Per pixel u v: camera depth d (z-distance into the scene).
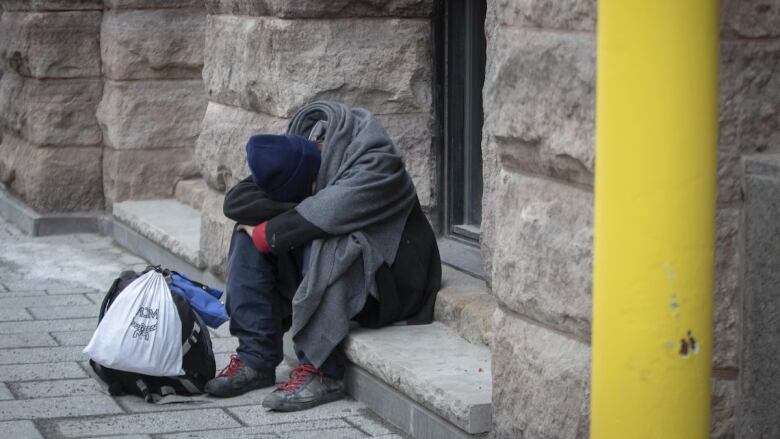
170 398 6.09
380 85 7.29
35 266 9.46
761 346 4.23
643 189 3.39
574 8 4.33
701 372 3.52
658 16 3.32
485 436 5.12
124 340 5.93
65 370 6.66
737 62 4.19
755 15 4.18
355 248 6.01
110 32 10.34
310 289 5.96
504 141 4.82
